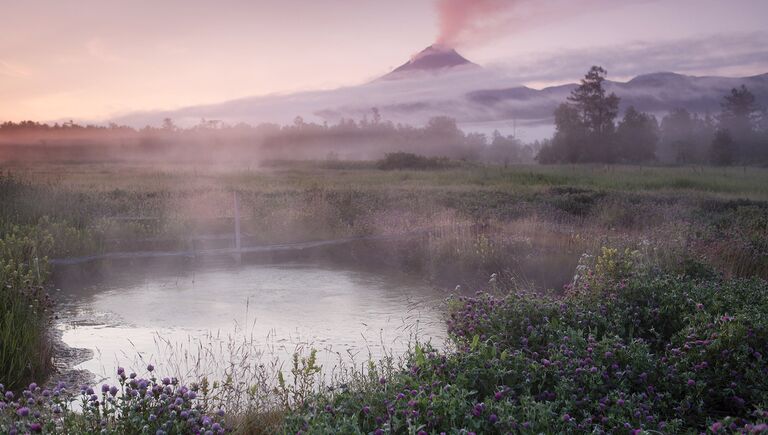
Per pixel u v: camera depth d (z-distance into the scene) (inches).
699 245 482.6
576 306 264.7
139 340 309.6
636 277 301.6
